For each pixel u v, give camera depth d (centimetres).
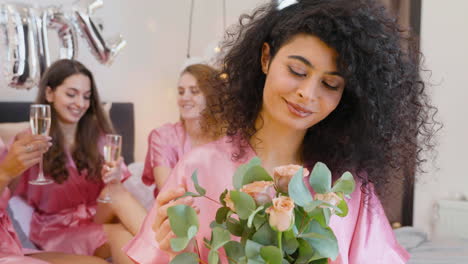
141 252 91
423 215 291
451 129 286
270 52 88
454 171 285
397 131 89
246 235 62
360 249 95
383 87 81
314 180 61
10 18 183
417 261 185
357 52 77
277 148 93
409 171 102
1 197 163
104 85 304
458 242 218
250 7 361
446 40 286
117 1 309
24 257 144
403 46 86
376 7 85
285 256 60
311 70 78
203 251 88
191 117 229
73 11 209
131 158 312
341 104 90
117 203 196
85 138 216
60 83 205
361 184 97
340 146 92
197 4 365
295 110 80
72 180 209
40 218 203
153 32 334
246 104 94
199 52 370
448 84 286
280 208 54
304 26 78
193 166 94
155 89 339
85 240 193
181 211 61
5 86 250
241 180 64
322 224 60
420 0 290
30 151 161
